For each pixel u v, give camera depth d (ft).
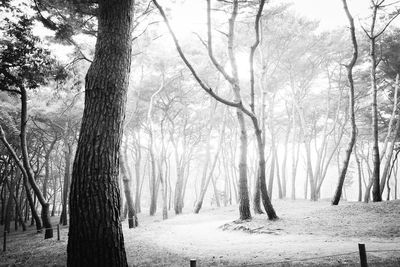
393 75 88.58
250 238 43.80
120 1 21.66
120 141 20.49
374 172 67.21
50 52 57.00
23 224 111.04
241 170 57.98
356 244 33.73
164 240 47.44
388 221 45.78
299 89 109.50
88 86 20.44
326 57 97.91
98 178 18.56
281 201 101.09
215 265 28.19
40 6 49.62
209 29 43.83
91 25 54.75
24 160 65.10
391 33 83.15
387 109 101.19
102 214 18.10
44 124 105.19
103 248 17.67
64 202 106.93
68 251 18.17
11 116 94.27
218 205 146.61
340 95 106.63
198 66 103.91
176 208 112.16
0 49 54.65
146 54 94.43
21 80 59.06
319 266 24.62
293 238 40.98
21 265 36.78
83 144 19.21
